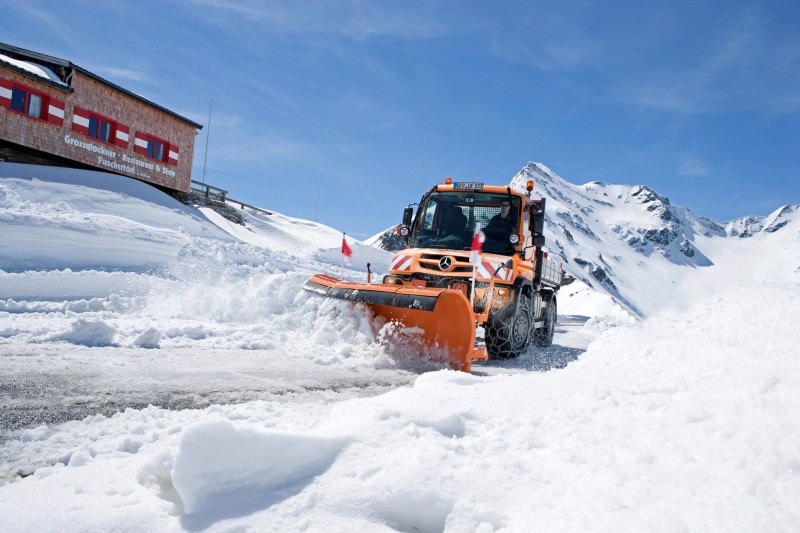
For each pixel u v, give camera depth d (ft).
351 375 16.06
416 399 9.27
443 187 25.93
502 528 5.30
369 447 6.97
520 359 23.32
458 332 18.37
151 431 8.95
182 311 27.02
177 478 5.86
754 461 5.30
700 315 16.60
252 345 20.35
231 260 43.34
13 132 60.70
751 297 16.89
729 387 7.84
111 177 66.69
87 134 70.28
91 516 5.67
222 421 6.39
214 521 5.48
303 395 12.83
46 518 5.62
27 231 34.45
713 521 4.46
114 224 42.57
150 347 18.61
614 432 7.18
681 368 10.15
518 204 24.80
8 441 8.39
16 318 21.45
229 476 6.06
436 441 7.31
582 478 5.95
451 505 5.73
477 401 9.20
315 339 20.68
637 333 15.37
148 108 80.33
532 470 6.46
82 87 69.05
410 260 23.27
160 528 5.53
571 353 27.37
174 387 12.80
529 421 8.05
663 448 6.27
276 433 6.65
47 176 58.59
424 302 18.12
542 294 30.25
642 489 5.33
